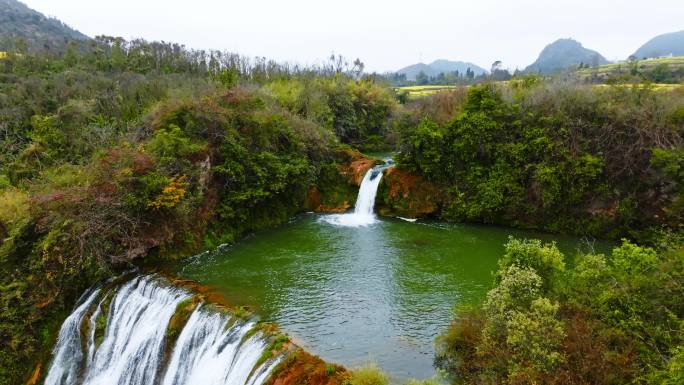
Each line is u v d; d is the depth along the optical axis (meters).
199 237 31.75
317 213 43.06
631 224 32.78
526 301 15.67
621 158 32.94
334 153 47.84
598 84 43.69
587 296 15.90
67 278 26.16
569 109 35.72
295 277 26.64
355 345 18.84
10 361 24.30
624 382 12.73
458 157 39.12
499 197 36.22
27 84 62.28
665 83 52.09
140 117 45.34
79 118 44.94
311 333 19.89
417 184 41.03
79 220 26.45
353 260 29.50
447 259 29.47
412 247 32.03
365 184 43.69
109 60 86.19
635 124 32.66
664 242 18.53
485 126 37.34
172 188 29.17
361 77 87.19
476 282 25.56
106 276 27.34
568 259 29.19
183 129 35.91
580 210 34.31
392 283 25.55
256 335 19.55
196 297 23.47
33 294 25.38
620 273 16.19
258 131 38.41
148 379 22.25
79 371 24.22
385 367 17.12
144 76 75.81
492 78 53.22
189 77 74.81
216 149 35.50
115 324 25.03
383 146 70.50
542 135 35.50
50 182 30.69
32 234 26.44
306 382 16.17
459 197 38.53
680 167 29.30
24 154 41.44
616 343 14.01
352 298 23.61
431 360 17.56
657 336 13.66
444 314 21.64
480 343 15.95
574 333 14.09
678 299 14.30
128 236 27.67
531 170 35.81
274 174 37.25
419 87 119.25
